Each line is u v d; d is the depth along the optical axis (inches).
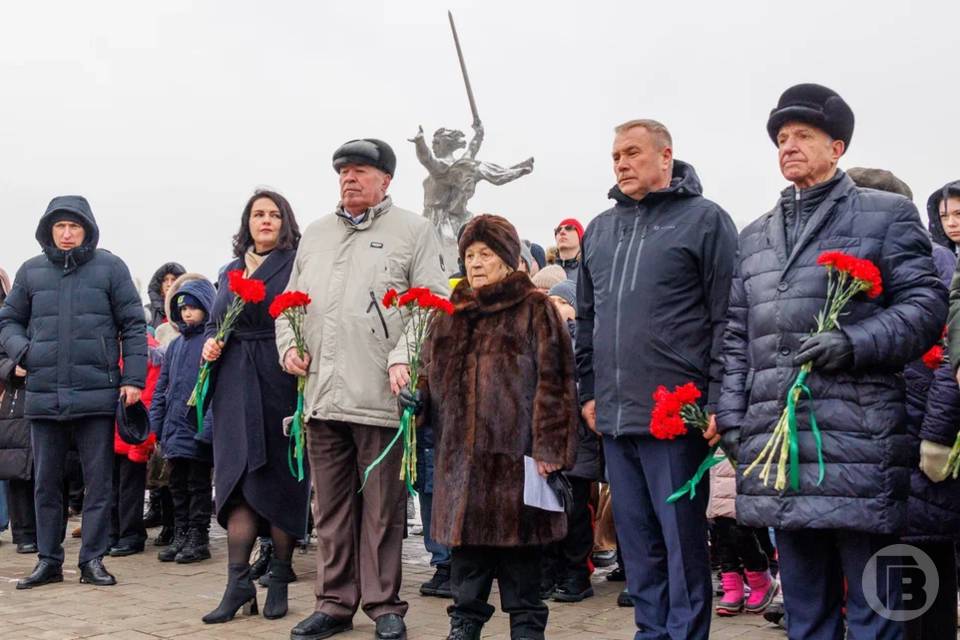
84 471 240.7
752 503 132.3
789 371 131.2
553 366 161.9
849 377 126.6
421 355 174.4
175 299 280.8
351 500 191.0
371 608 185.2
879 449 124.8
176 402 270.5
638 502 159.8
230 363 202.2
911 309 125.7
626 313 157.6
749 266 141.3
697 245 155.4
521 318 165.9
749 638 185.8
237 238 219.6
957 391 134.7
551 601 221.5
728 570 207.2
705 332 156.3
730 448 139.3
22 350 236.8
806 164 136.4
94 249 244.4
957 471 135.0
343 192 194.7
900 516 125.0
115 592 229.0
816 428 127.3
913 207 132.3
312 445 191.2
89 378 235.8
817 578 134.9
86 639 184.2
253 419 197.8
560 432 159.2
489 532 158.6
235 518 200.8
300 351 188.4
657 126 162.6
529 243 350.3
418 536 333.1
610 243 163.9
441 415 166.9
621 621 201.9
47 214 239.5
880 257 130.4
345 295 189.6
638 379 155.7
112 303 241.8
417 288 166.7
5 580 245.1
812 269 132.8
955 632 151.4
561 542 224.2
